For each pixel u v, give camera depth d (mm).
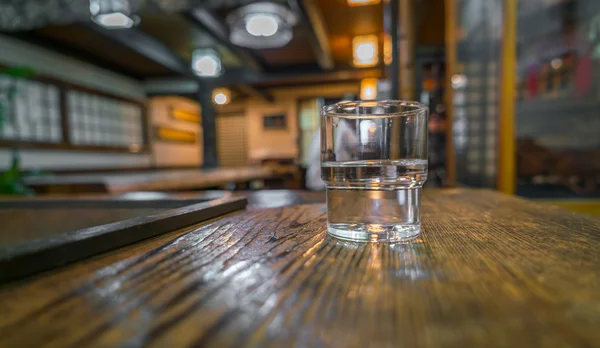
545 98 2398
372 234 439
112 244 397
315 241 443
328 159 448
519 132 2391
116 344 197
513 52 2139
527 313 231
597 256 362
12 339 202
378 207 439
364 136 430
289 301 257
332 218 464
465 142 2363
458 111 2445
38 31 4344
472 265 337
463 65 2389
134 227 431
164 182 2965
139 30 4672
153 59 5430
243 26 3473
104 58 5656
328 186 466
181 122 8961
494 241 433
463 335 203
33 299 261
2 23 3885
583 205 2047
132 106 6938
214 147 7219
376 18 4320
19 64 4457
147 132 7355
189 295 269
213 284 293
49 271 326
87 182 2213
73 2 3467
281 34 3617
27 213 917
